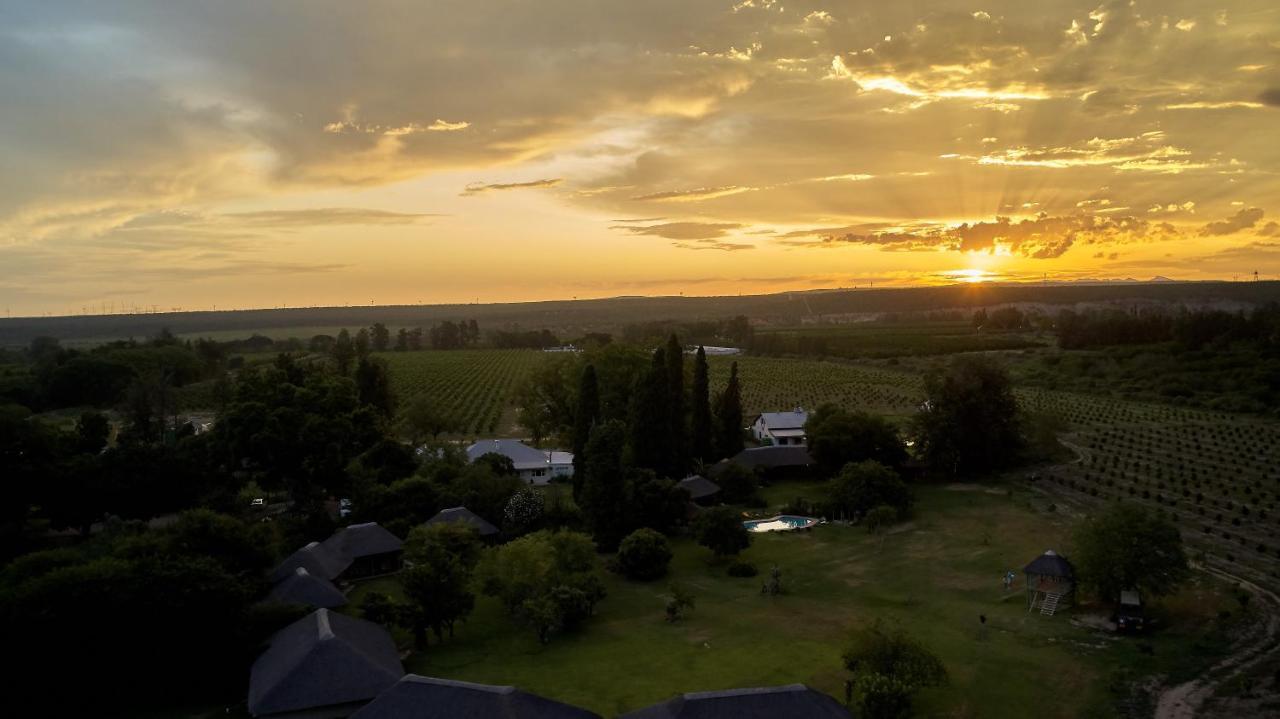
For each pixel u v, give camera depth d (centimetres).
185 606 4609
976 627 5450
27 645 4269
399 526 7612
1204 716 4109
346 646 4516
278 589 5700
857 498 8400
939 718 4188
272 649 4775
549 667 5025
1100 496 8800
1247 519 7575
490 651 5356
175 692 4672
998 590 6200
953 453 10012
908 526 8119
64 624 4350
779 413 13538
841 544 7644
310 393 9888
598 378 11194
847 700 4353
